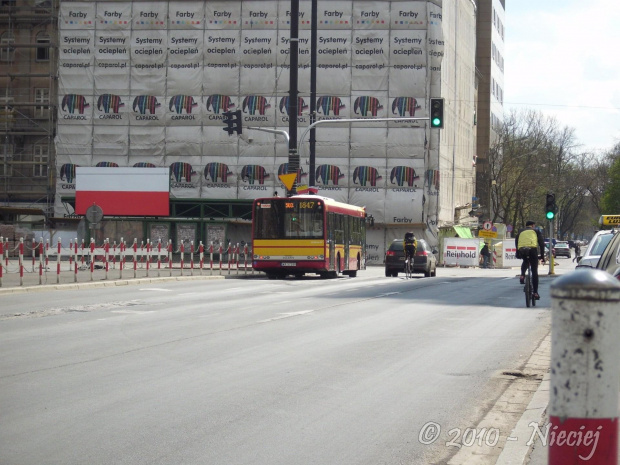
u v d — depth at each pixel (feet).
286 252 115.85
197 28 198.39
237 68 197.88
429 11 195.42
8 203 204.23
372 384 32.30
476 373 35.29
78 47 199.52
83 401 27.91
